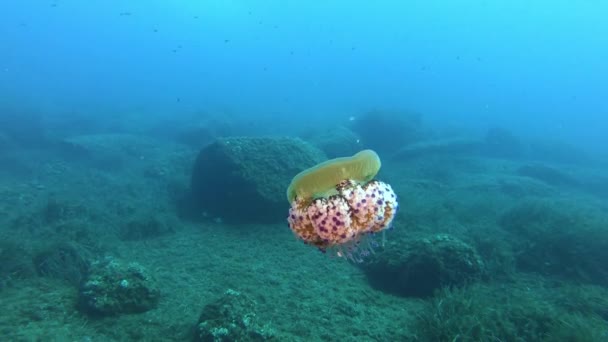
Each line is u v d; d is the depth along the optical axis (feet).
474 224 36.42
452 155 80.59
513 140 92.79
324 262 29.40
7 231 27.96
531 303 21.91
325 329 20.03
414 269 24.67
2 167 56.08
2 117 84.43
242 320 18.10
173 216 38.04
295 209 7.34
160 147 72.54
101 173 52.39
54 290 21.15
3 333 16.79
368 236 7.70
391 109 93.20
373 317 21.59
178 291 23.58
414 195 44.65
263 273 26.96
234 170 37.58
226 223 37.81
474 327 18.70
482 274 25.98
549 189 56.34
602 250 28.45
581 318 20.02
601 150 115.55
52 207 34.99
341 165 7.34
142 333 18.40
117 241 31.65
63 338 17.02
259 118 136.15
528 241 30.81
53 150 66.80
